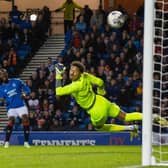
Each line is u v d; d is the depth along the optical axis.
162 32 25.03
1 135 37.09
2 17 53.25
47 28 51.38
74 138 36.78
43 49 50.69
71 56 46.69
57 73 27.47
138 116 27.95
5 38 50.12
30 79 45.81
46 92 43.56
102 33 48.00
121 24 32.28
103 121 28.17
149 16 22.53
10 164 25.03
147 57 22.58
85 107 28.05
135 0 53.91
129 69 45.31
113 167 23.00
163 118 27.61
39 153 30.25
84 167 23.47
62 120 41.88
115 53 46.81
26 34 50.22
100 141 36.81
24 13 51.41
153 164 22.75
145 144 22.73
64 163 25.02
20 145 36.62
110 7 52.03
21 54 49.66
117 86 43.94
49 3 55.97
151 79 22.58
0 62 48.78
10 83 35.25
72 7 50.06
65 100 42.50
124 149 33.19
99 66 45.12
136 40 47.47
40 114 42.22
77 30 49.34
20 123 41.91
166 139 32.59
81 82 27.53
